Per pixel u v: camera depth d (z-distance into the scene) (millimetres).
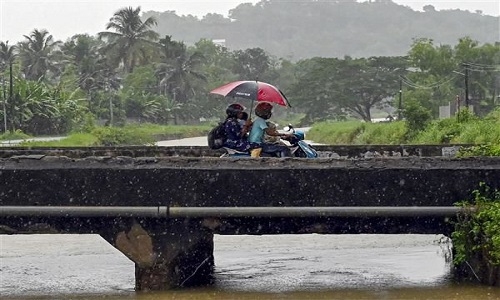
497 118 48625
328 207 11766
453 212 11766
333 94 133250
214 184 11805
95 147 18953
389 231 12094
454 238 12023
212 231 12094
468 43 99750
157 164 11859
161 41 137000
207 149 19109
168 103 129750
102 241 18453
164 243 12047
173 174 11812
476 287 12180
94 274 14523
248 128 14938
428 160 11922
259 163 11852
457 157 12070
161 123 127000
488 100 94188
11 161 11906
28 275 14453
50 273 14633
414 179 11836
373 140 67688
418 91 91562
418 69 101062
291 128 15547
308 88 136625
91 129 85000
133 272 14672
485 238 11688
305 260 15805
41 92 84188
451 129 45688
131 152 19109
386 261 15594
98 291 12734
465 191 11875
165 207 11766
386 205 11812
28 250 17266
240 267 15023
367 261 15648
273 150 14586
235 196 11805
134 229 12000
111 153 18969
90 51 138125
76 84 116500
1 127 80000
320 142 92062
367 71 131625
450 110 82562
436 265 14953
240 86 14914
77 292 12711
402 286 12758
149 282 12227
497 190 11836
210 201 11812
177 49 137250
